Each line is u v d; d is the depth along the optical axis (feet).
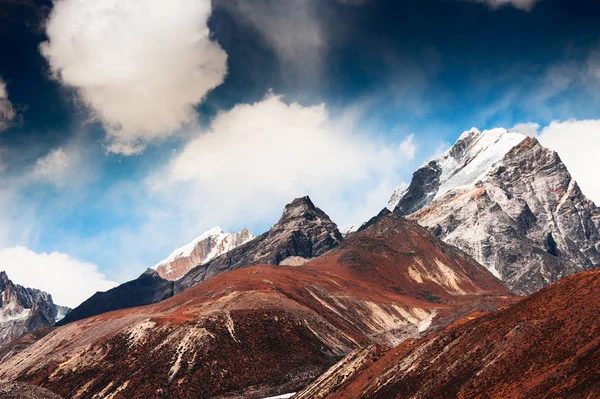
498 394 370.12
